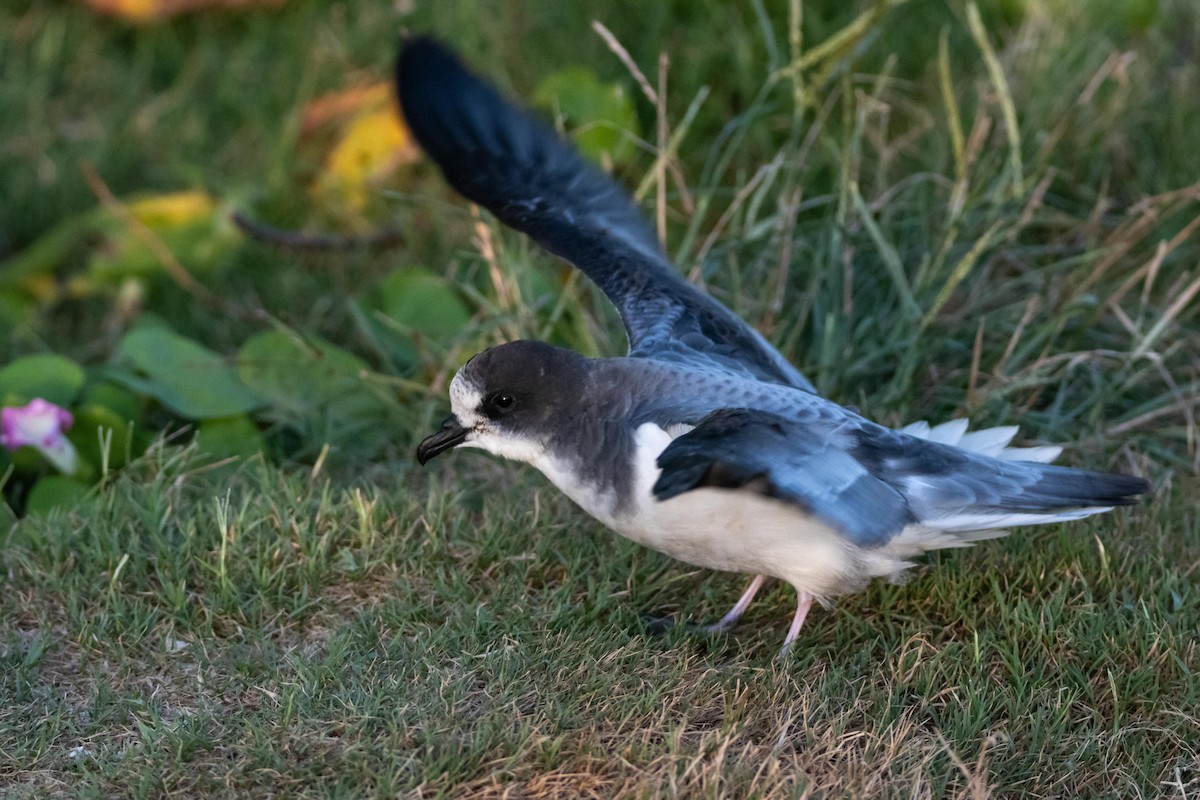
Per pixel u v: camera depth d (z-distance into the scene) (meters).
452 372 10.67
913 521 7.32
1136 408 10.52
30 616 8.37
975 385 10.47
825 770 7.04
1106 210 12.13
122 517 9.02
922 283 10.68
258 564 8.51
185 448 10.10
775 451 6.84
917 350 10.46
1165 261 11.50
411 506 9.23
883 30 13.63
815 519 7.09
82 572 8.70
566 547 8.96
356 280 12.63
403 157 13.10
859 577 7.62
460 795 6.74
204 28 15.26
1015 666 7.72
